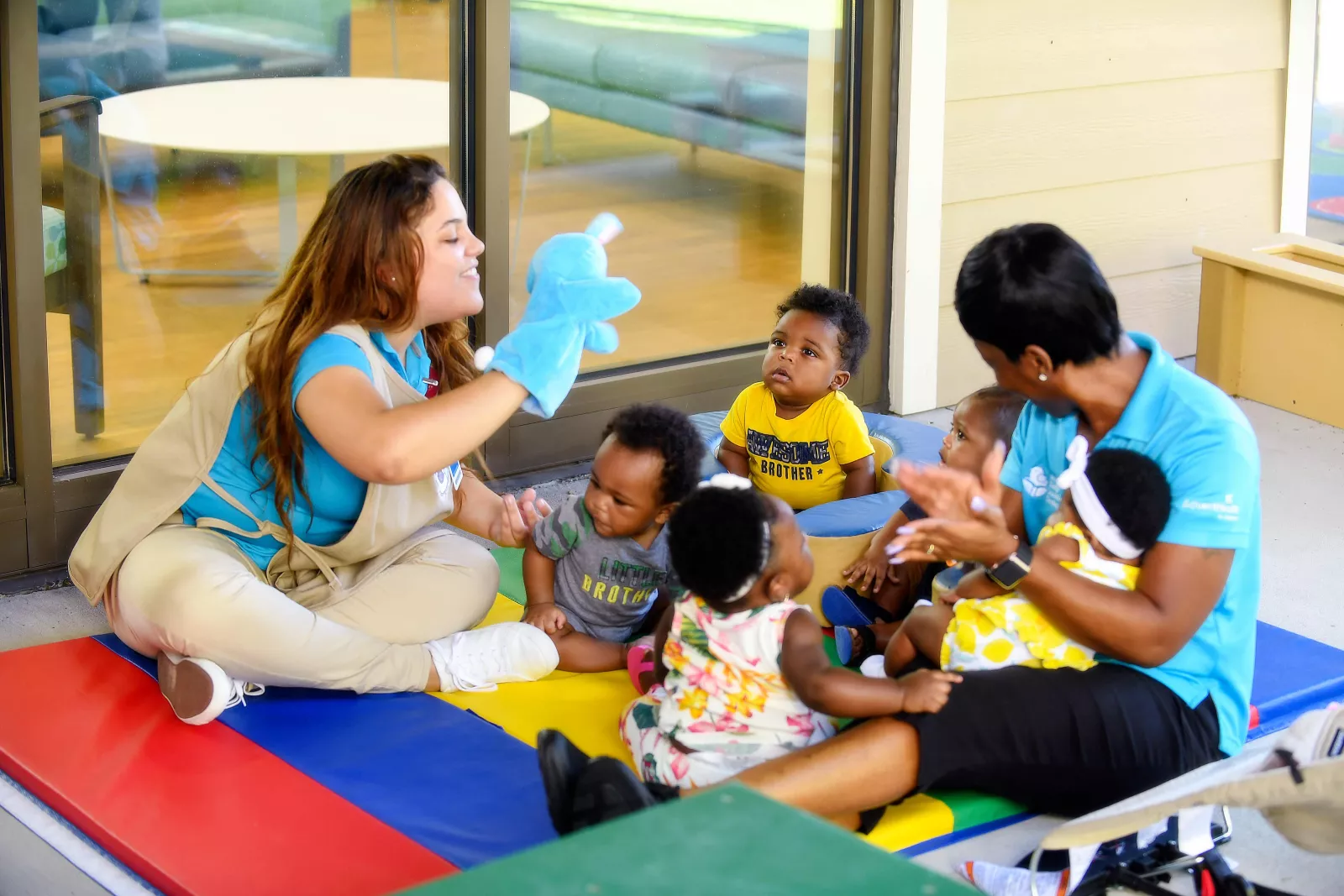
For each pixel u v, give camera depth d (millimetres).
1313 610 3086
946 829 2170
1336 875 2150
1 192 2912
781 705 2129
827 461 3145
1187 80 4594
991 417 2617
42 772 2268
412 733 2412
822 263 4223
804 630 2088
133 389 3254
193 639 2410
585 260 2457
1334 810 1718
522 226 3658
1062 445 2238
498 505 2891
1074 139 4426
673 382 3973
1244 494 2021
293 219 3381
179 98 3154
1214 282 4445
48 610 2994
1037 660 2109
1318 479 3846
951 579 2582
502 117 3482
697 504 2039
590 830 1224
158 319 3254
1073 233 4527
